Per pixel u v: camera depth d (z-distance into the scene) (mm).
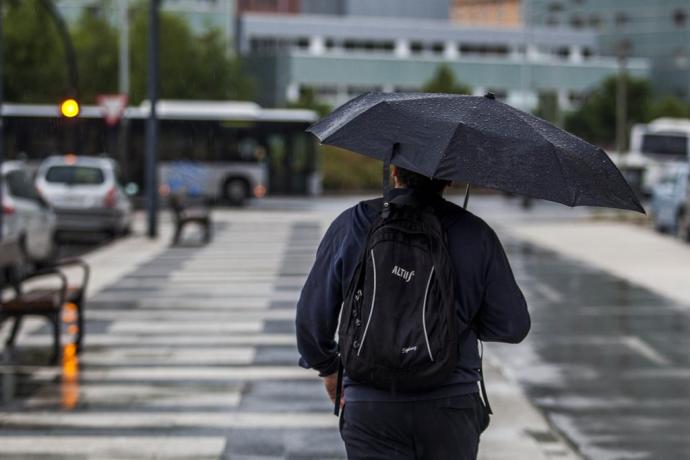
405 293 5602
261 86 133000
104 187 39344
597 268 31703
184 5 125062
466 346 5875
